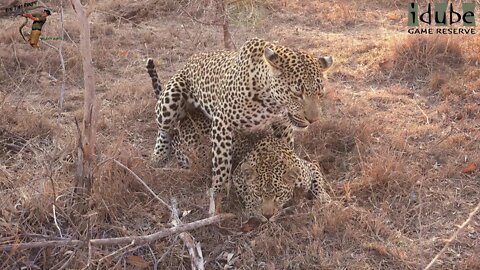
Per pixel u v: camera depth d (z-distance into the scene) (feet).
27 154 23.89
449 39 32.04
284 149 21.16
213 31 38.27
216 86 22.20
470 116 26.86
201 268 17.78
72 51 33.65
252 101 20.54
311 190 21.86
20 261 18.07
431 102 28.45
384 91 29.55
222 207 21.12
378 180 21.61
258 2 37.14
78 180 19.90
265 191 19.48
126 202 20.86
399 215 20.22
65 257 18.25
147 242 18.04
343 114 27.25
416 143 24.90
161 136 24.52
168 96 23.88
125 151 22.79
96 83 31.42
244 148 22.71
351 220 19.93
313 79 18.88
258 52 20.17
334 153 24.38
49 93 29.71
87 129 19.33
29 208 19.63
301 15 41.55
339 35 37.73
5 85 30.32
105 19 41.16
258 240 19.11
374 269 18.15
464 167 22.63
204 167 22.59
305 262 18.42
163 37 37.60
